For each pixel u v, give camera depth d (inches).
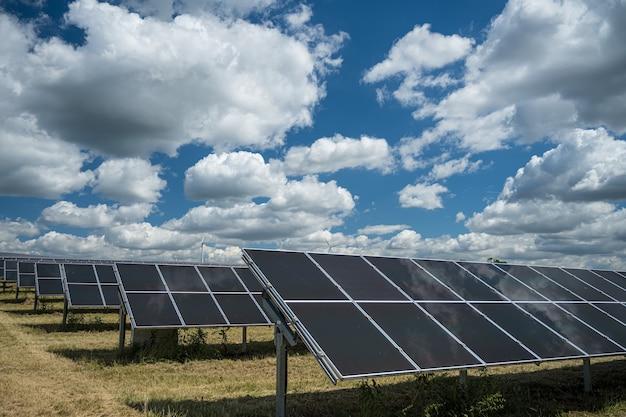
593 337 518.9
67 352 773.9
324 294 417.4
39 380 559.5
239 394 527.8
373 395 418.9
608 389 574.2
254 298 879.7
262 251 452.1
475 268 612.7
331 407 468.4
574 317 555.2
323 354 341.1
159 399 488.4
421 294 479.5
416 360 370.3
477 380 459.2
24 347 800.9
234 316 808.9
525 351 437.1
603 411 479.8
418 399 458.3
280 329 403.5
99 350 808.3
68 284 1148.5
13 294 2005.4
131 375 624.7
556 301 586.6
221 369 693.3
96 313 1430.9
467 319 458.3
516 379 625.3
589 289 681.0
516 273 647.1
